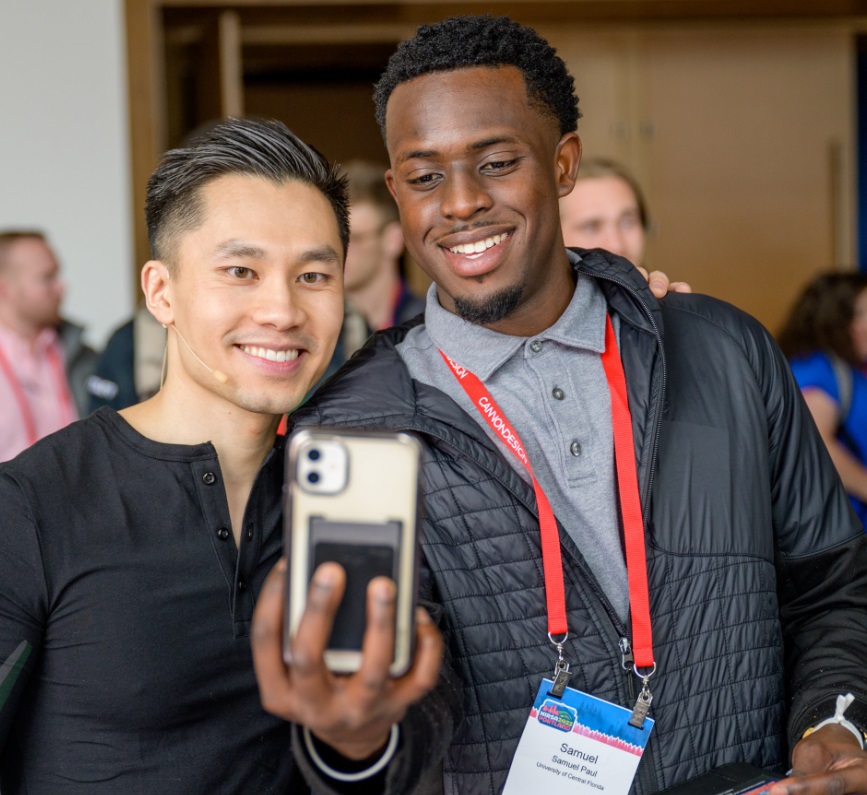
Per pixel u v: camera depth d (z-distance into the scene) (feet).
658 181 14.58
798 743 4.30
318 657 2.86
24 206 13.46
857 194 16.83
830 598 4.89
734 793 4.00
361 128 16.96
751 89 14.58
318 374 4.42
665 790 4.15
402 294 11.30
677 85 14.51
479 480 4.39
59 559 4.06
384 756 3.34
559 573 4.31
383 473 3.05
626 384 4.70
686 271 14.70
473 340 4.62
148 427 4.46
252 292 4.24
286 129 4.47
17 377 12.26
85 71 13.38
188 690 4.14
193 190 4.27
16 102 13.35
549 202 4.52
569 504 4.51
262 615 3.01
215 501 4.29
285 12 13.44
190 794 4.11
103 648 4.06
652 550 4.50
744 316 5.03
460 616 4.30
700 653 4.48
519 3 13.65
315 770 3.29
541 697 4.28
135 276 13.55
